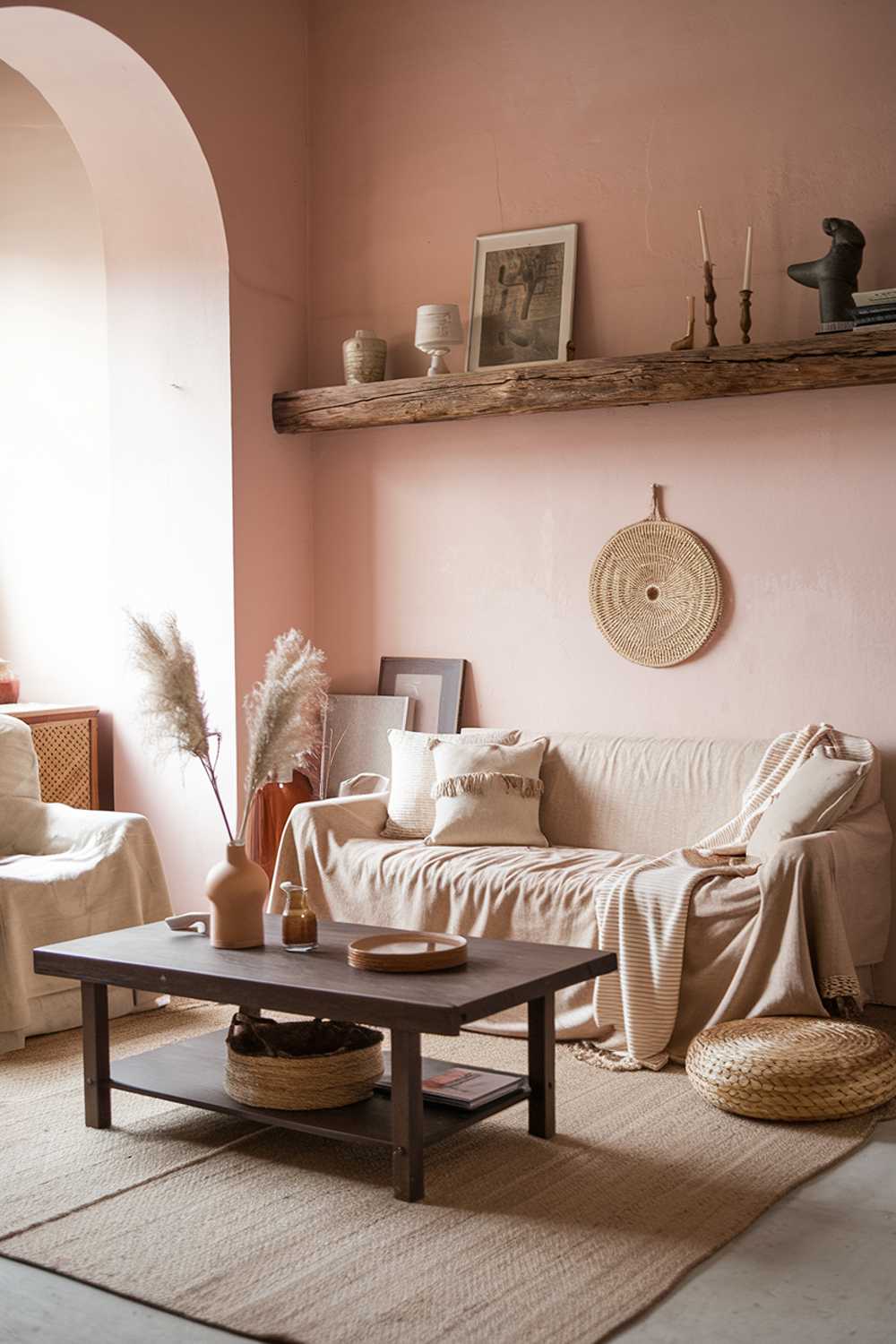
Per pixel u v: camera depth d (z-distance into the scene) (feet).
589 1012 13.61
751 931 12.89
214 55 17.79
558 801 16.69
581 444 17.38
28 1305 8.43
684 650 16.62
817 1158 10.55
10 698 19.63
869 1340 7.86
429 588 18.66
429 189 18.56
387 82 18.83
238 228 18.21
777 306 16.11
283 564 19.07
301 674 11.73
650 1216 9.52
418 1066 9.84
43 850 15.79
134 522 19.07
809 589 15.90
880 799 14.97
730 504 16.37
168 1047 12.48
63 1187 10.22
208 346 18.29
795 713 16.02
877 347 14.69
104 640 19.84
